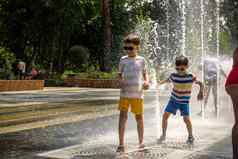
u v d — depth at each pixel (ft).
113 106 44.96
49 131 26.86
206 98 40.27
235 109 17.20
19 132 26.30
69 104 46.91
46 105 45.27
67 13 112.57
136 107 21.30
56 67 125.08
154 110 42.14
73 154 19.71
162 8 151.43
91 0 125.29
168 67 103.35
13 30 116.37
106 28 109.40
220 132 27.61
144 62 21.53
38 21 112.68
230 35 140.97
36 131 26.78
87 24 134.31
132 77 21.20
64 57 126.93
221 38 139.13
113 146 21.90
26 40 117.70
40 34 115.96
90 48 140.15
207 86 40.16
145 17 145.18
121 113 21.17
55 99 54.39
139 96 21.35
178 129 28.78
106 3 109.29
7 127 28.45
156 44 128.16
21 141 23.06
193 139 23.39
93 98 57.47
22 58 119.96
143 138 24.16
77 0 115.75
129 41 21.36
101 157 19.11
